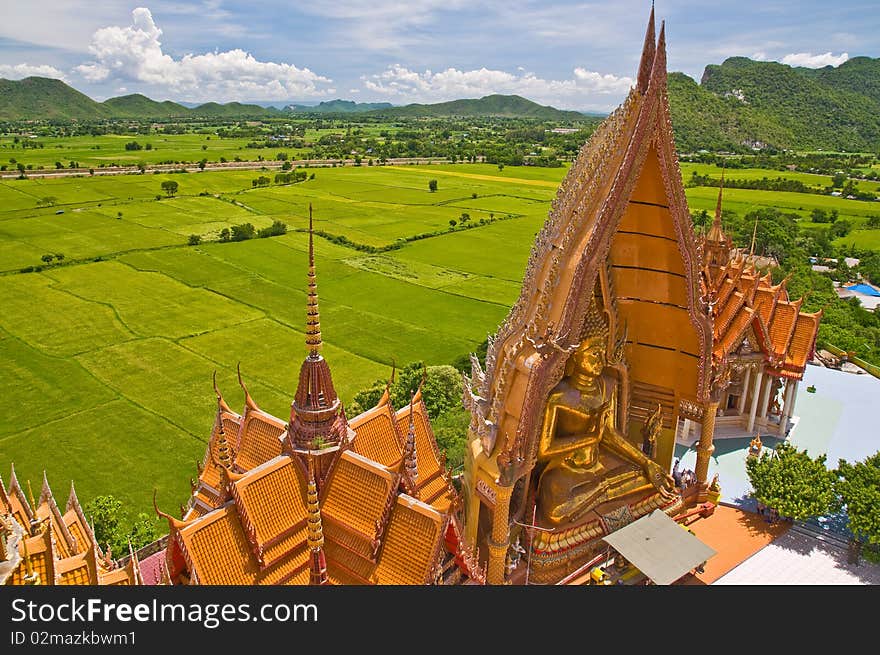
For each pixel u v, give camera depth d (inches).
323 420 1055.0
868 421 2018.9
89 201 7805.1
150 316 3875.5
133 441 2333.9
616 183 1107.3
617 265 1323.8
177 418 2532.0
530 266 1230.9
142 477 2090.3
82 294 4276.6
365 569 975.6
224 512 940.0
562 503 1272.1
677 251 1272.1
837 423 2005.4
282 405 2711.6
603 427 1337.4
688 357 1384.1
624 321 1370.6
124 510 1892.2
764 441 1894.7
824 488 1408.7
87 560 860.6
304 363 1058.7
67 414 2551.7
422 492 1257.4
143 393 2773.1
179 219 6958.7
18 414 2546.8
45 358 3161.9
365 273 5009.8
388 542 972.6
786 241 4670.3
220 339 3506.4
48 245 5629.9
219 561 914.7
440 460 1328.7
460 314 4045.3
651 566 1173.1
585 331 1243.8
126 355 3233.3
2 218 6638.8
